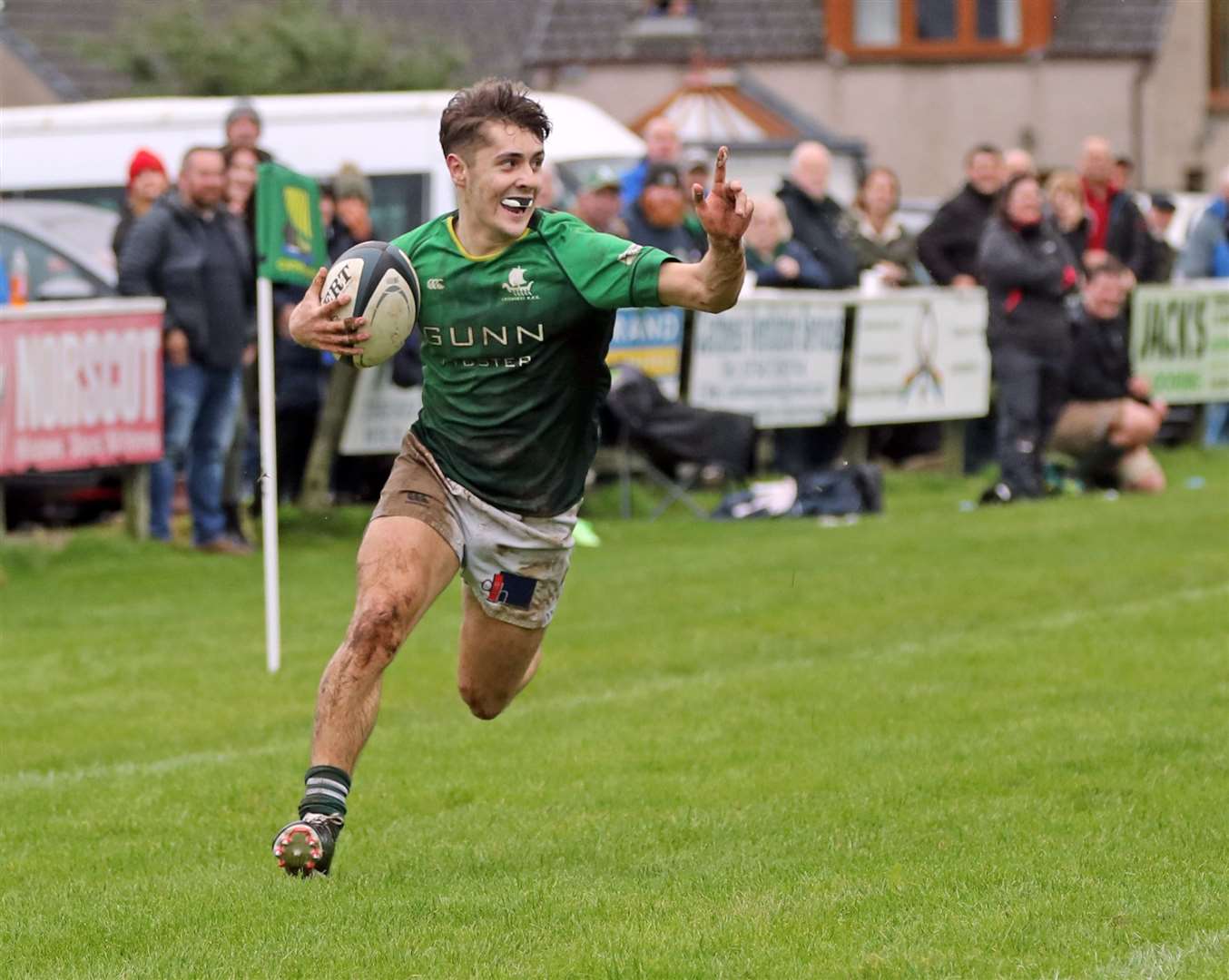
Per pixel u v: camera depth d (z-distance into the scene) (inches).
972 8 4227.4
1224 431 2475.4
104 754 998.4
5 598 1446.9
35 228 1819.6
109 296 1777.8
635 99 4158.5
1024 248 1835.6
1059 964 581.6
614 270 692.1
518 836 792.9
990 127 4239.7
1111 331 1955.0
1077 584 1402.6
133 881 740.7
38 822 847.7
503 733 999.6
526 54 4170.8
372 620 700.7
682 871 717.3
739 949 606.5
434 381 729.6
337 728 694.5
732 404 1923.0
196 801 880.3
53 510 1712.6
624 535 1711.4
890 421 2047.2
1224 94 4429.1
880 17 4244.6
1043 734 936.9
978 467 2182.6
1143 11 4249.5
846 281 1993.1
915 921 633.6
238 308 1603.1
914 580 1435.8
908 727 971.9
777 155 2994.6
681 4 4212.6
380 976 595.2
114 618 1369.3
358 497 1844.2
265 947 628.7
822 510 1807.3
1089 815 780.0
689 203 1916.8
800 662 1168.2
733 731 979.3
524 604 743.1
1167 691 1027.3
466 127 697.6
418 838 795.4
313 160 2030.0
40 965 629.0
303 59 3821.4
